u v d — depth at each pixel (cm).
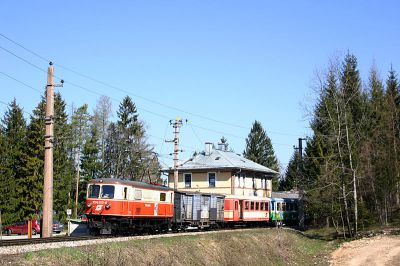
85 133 6944
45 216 2797
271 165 10019
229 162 6138
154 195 3331
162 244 2517
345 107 4744
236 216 4872
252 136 10031
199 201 4178
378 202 5372
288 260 3562
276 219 5762
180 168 6244
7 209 5519
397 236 4284
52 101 2894
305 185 5478
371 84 6425
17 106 6194
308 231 5325
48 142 2853
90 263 1881
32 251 1773
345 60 6188
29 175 5669
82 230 3812
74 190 6988
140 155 7112
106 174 7056
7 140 5953
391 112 5656
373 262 3456
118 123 7406
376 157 5378
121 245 2230
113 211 2902
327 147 5369
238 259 3002
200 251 2753
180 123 4628
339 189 4788
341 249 4044
